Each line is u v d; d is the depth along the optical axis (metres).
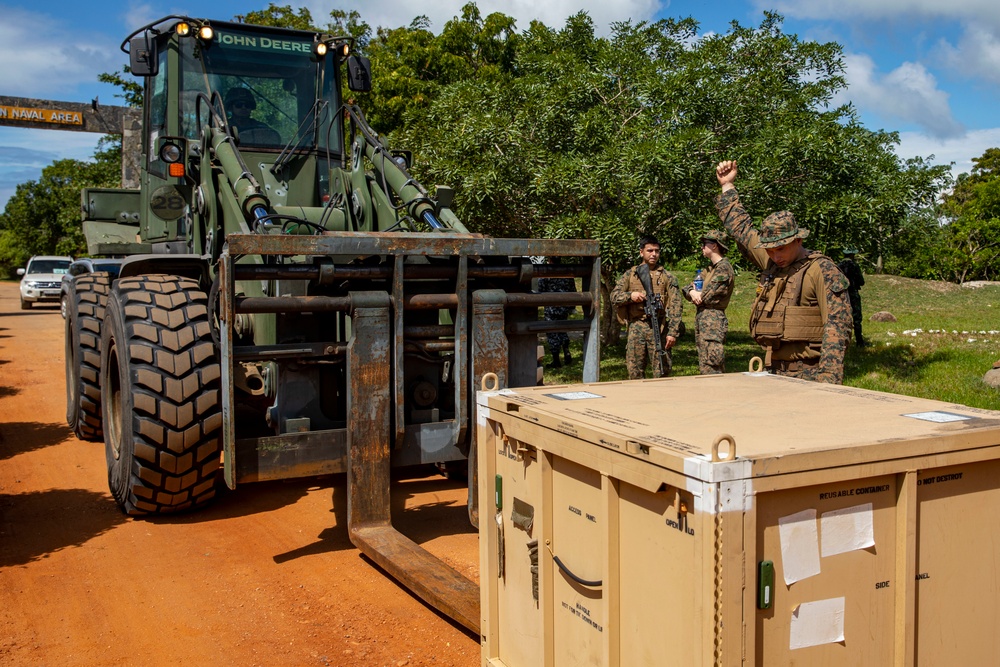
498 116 10.11
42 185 52.12
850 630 2.24
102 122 15.01
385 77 17.39
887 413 2.66
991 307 21.19
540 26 13.74
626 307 7.91
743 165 9.81
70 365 7.94
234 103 6.62
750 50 11.61
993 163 49.81
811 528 2.17
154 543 4.98
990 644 2.46
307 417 4.82
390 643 3.74
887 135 10.86
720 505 2.02
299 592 4.29
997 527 2.45
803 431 2.38
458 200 10.34
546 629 2.77
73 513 5.57
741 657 2.05
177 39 6.58
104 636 3.82
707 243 7.40
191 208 6.40
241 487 6.12
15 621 3.97
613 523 2.41
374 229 6.18
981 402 8.10
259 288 5.52
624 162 9.42
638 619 2.35
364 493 4.62
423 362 5.07
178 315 5.18
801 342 4.33
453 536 5.04
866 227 9.75
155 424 4.91
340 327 5.16
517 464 2.95
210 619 3.99
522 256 4.89
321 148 6.76
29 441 7.67
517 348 5.12
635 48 11.51
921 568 2.33
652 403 2.89
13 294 34.59
